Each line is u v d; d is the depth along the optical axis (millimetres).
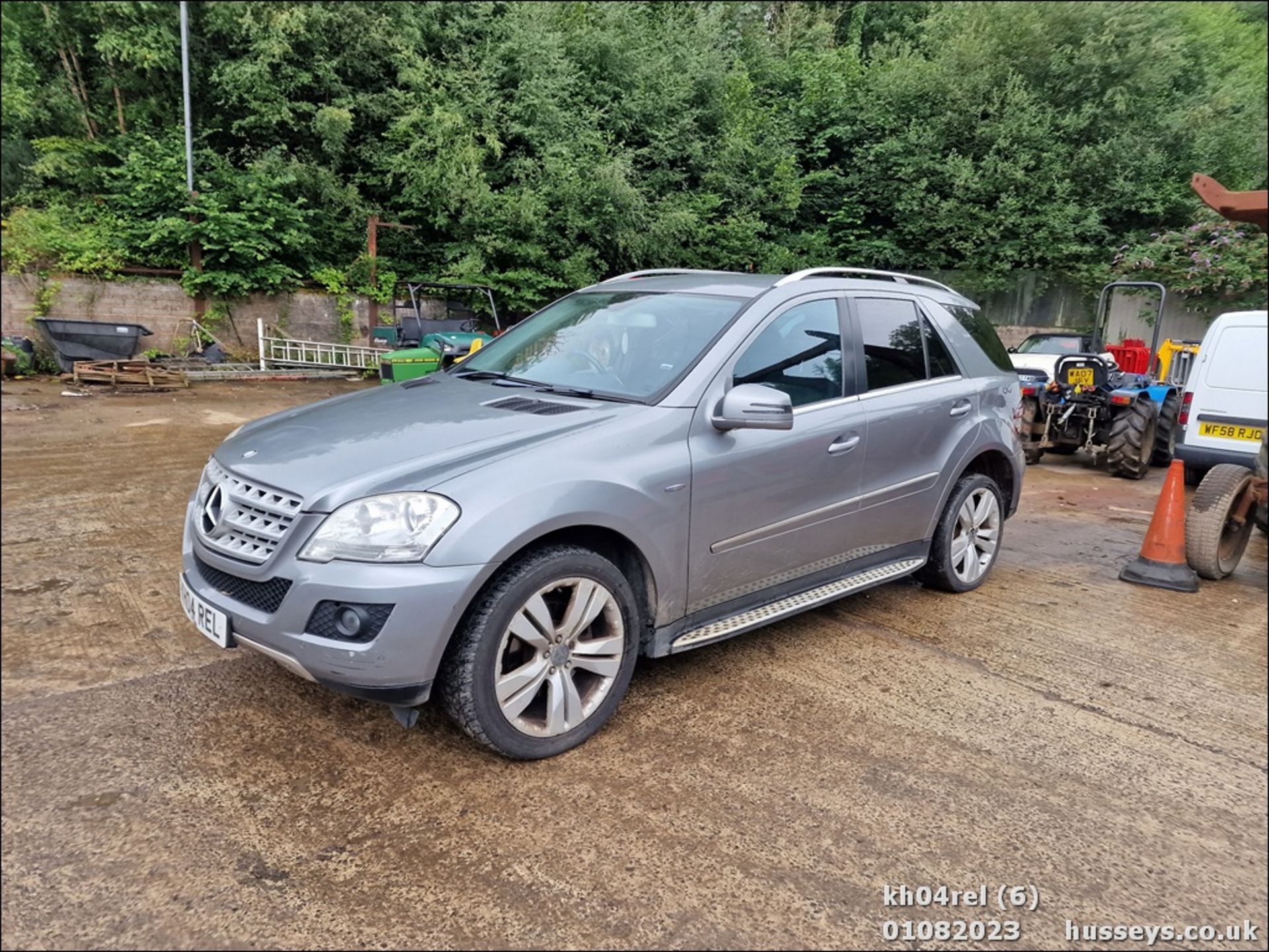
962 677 3504
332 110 15438
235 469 2750
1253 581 5148
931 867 2279
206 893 2051
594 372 3410
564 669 2730
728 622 3277
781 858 2285
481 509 2469
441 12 17672
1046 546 5773
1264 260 16516
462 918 2008
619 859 2248
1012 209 18453
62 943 1868
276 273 14836
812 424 3467
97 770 2545
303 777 2572
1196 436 7348
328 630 2416
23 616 3688
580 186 16469
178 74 16141
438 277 16453
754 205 19391
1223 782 2768
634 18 20453
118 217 14438
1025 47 19172
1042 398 9266
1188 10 21531
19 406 9695
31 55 16344
